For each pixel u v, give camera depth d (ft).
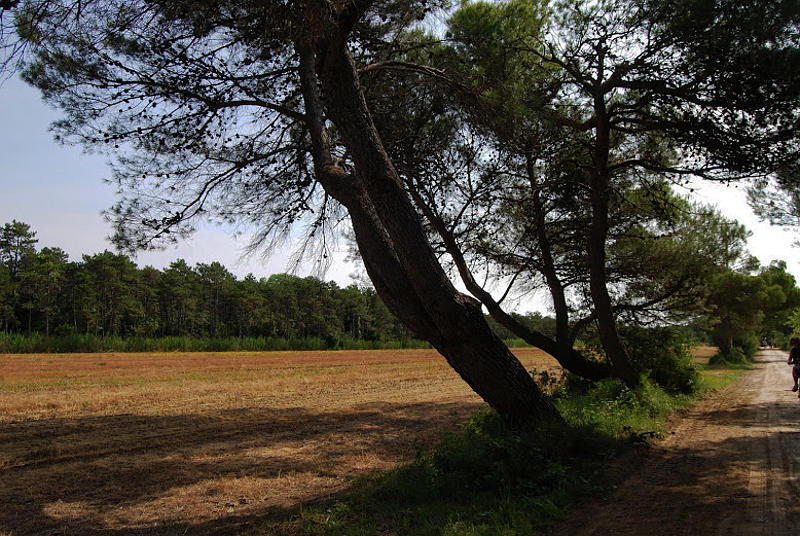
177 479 24.27
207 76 26.22
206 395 55.21
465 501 18.93
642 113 34.91
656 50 32.17
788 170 31.12
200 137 27.50
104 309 242.58
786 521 15.71
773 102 28.17
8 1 15.61
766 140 29.43
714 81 29.86
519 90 31.65
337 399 54.24
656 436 29.35
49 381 67.41
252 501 21.09
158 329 268.00
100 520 19.02
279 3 21.84
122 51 24.89
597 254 40.22
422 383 71.97
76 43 22.38
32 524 18.62
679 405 42.19
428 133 35.63
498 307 44.60
